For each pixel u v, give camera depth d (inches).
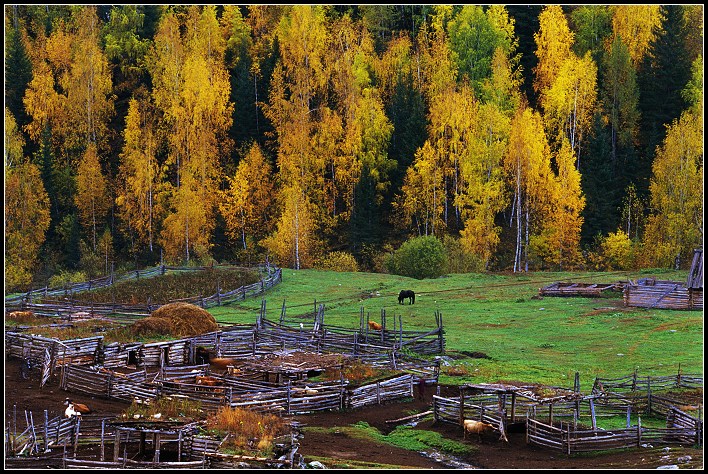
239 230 5393.7
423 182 5236.2
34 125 5743.1
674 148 4635.8
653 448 1269.7
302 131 5551.2
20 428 1250.0
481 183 5123.0
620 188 5403.5
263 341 2118.6
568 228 4793.3
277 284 3526.1
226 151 5861.2
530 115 5083.7
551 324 2615.7
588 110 5723.4
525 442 1354.6
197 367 1715.1
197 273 3590.1
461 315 2822.3
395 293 3299.7
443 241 5002.5
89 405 1455.5
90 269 4741.6
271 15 7381.9
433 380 1780.3
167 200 5452.8
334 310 2950.3
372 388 1604.3
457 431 1425.9
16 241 4586.6
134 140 5556.1
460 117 5344.5
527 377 1865.2
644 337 2353.6
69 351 1734.7
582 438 1282.0
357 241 5196.9
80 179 5344.5
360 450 1278.3
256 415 1306.6
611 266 4690.0
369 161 5516.7
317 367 1708.9
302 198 5123.0
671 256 4505.4
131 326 2107.5
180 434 1096.8
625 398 1534.2
